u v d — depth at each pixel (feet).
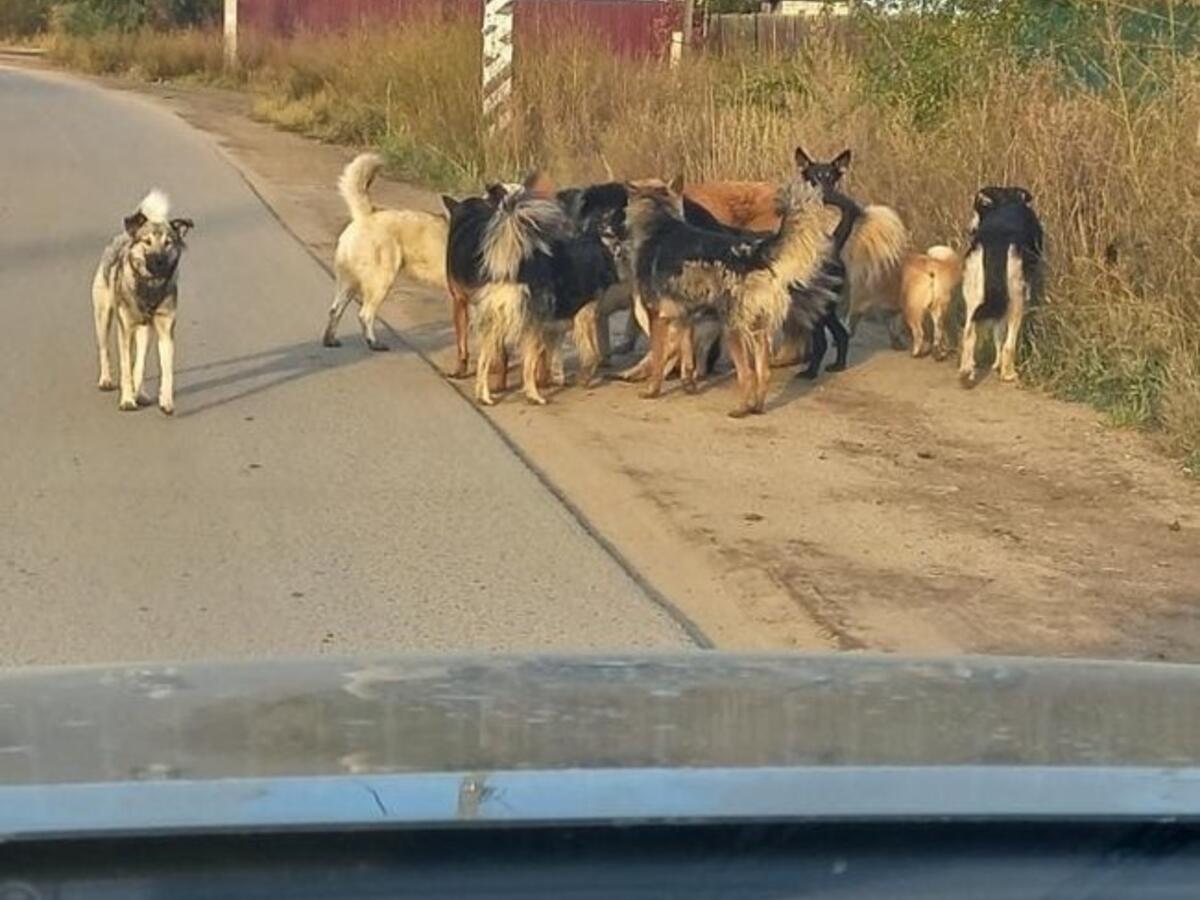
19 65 149.07
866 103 55.83
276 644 21.52
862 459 32.42
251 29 137.49
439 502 28.43
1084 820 6.60
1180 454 32.91
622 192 36.91
